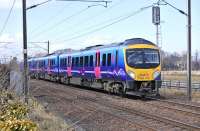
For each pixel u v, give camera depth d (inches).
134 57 1051.9
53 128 527.2
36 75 2442.2
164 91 1285.7
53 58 1956.2
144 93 1062.4
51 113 727.1
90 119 704.4
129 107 856.9
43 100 1023.6
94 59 1285.7
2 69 610.5
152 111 792.3
